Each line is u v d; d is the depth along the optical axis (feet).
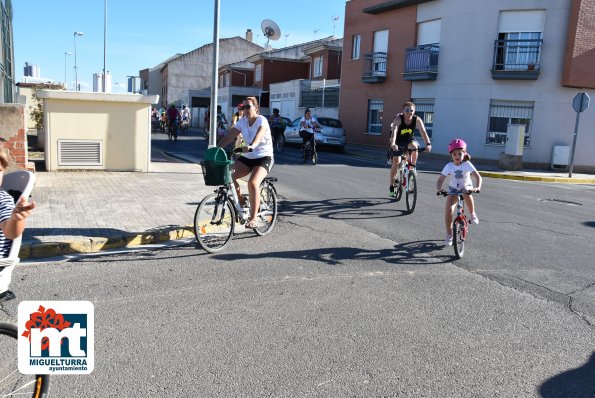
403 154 32.86
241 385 11.24
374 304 16.12
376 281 18.31
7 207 9.21
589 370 12.50
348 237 24.40
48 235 21.13
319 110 108.37
